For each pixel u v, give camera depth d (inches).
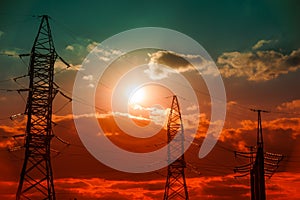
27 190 2418.8
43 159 2475.4
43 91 2551.7
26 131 2487.7
